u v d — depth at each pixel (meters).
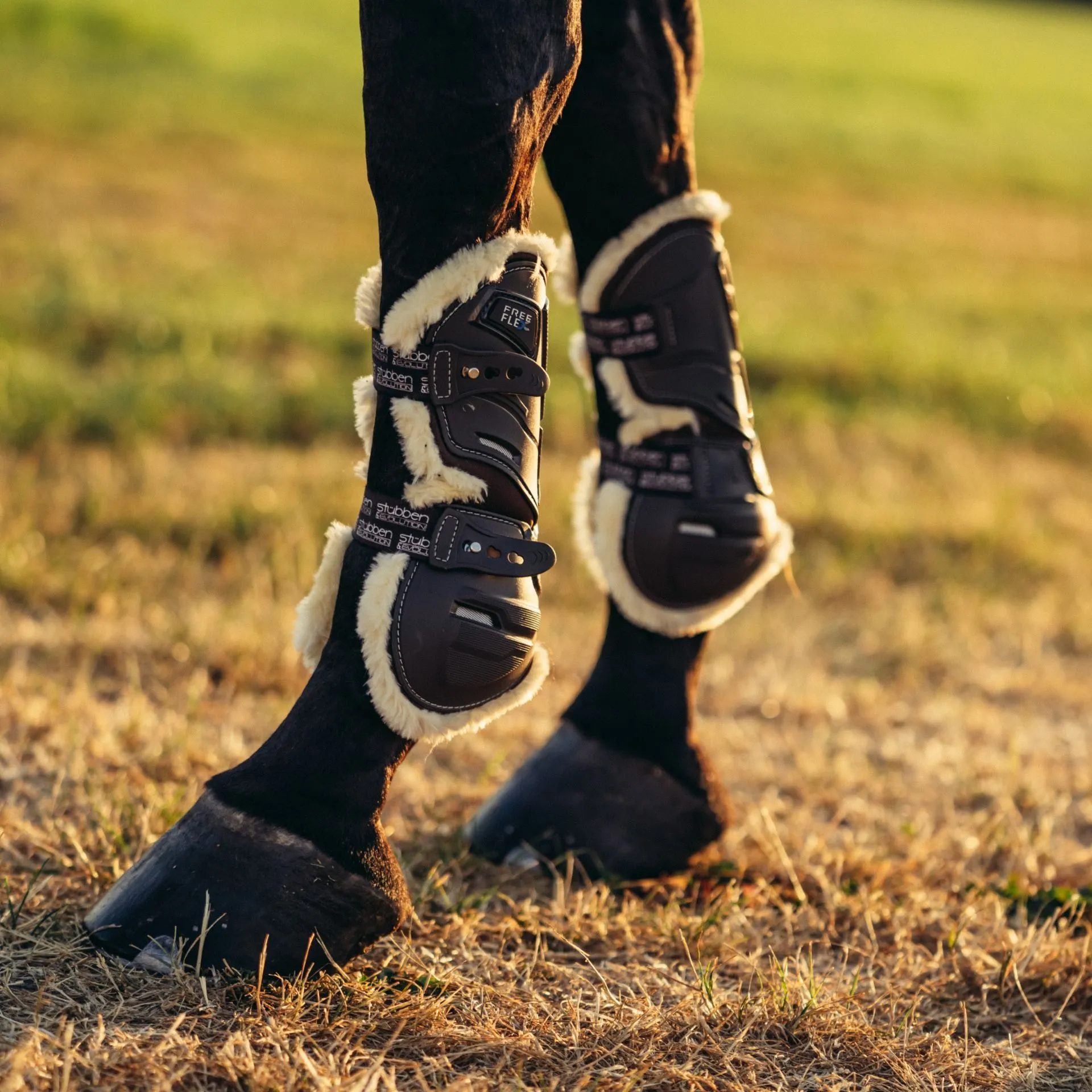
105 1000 1.53
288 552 4.06
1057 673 3.72
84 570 3.65
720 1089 1.51
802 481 5.36
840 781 2.68
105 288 6.63
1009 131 18.95
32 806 2.16
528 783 2.10
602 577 2.00
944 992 1.83
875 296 9.10
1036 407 6.82
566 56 1.51
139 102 12.27
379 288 1.55
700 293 1.88
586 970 1.79
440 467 1.52
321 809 1.55
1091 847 2.48
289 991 1.55
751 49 23.52
